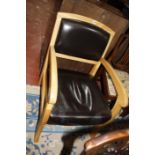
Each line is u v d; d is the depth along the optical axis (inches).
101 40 49.9
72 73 53.6
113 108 49.4
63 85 48.6
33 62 66.3
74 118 42.4
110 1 68.6
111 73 50.8
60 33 45.2
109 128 65.5
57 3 74.2
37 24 76.5
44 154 50.8
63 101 44.4
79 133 59.5
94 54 52.5
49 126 56.1
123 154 36.7
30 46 69.6
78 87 50.4
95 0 59.7
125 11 66.9
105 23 63.5
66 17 44.1
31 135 52.1
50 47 47.0
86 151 24.0
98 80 67.1
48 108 37.8
